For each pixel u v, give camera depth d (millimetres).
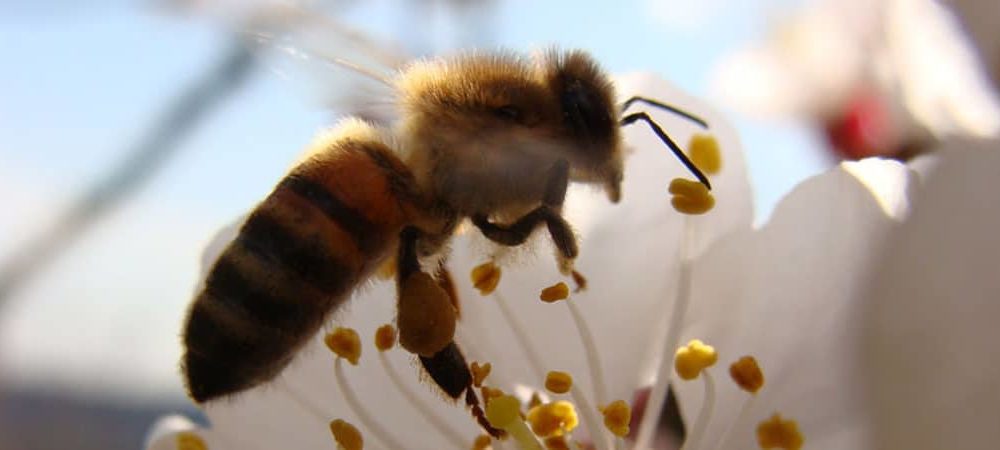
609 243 61
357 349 59
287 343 56
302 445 60
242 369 56
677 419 59
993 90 47
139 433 123
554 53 57
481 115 57
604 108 56
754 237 57
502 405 56
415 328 56
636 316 60
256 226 56
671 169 60
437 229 58
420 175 57
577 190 61
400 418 60
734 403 57
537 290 60
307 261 56
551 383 57
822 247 55
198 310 56
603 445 57
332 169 57
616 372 60
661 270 60
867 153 70
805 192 56
